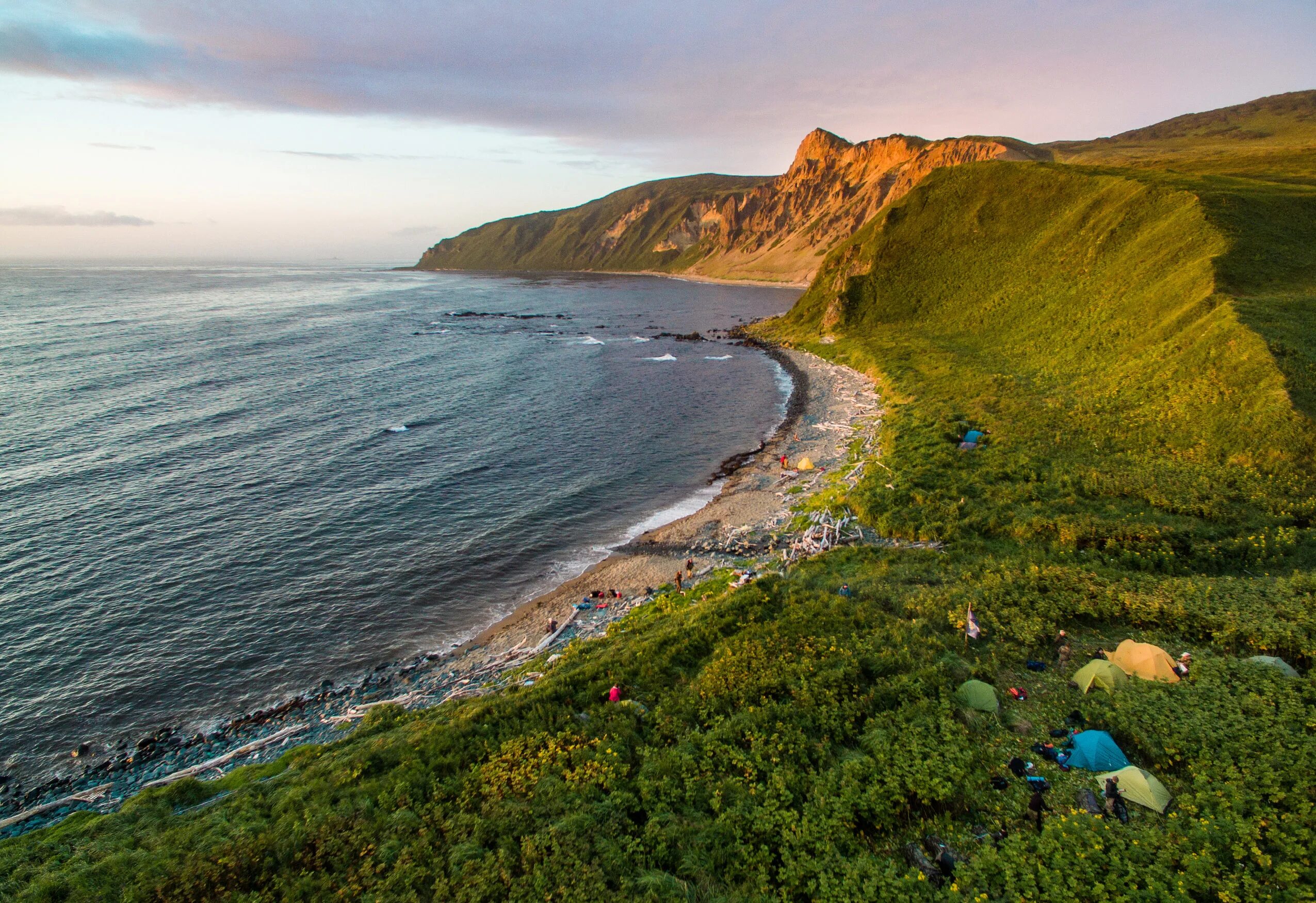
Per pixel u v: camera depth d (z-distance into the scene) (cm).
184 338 11512
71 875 1755
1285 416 4078
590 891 1557
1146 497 3809
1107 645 2472
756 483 5253
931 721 2047
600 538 4491
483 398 8075
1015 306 8638
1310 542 3153
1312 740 1784
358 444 6159
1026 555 3369
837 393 7794
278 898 1664
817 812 1750
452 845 1775
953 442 5203
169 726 2788
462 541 4406
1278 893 1365
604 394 8369
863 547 3722
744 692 2317
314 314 16488
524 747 2177
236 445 6006
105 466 5366
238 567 3991
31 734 2722
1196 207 7438
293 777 2228
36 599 3588
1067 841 1548
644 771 1988
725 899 1522
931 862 1575
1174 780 1761
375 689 2991
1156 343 5891
